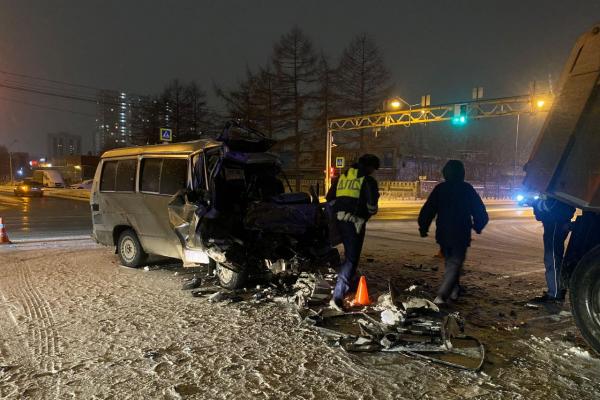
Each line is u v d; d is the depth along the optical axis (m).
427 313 5.38
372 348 4.29
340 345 4.43
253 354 4.22
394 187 42.81
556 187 4.62
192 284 6.62
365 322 5.05
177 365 3.97
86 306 5.71
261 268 6.66
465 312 5.57
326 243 7.11
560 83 4.66
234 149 7.09
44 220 18.97
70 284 6.87
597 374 3.86
